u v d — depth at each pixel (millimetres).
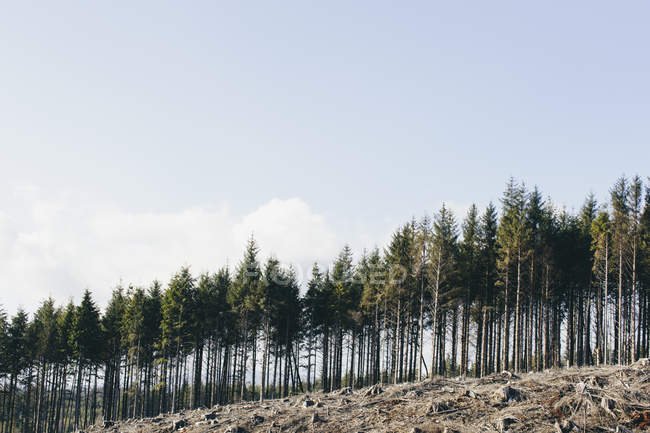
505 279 40875
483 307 42156
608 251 40344
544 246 40719
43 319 51844
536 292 42719
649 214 39781
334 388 49438
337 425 20609
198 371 49000
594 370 23641
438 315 44125
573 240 43438
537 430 16250
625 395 17109
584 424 15477
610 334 44438
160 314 48750
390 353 49594
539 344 41000
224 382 47719
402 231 45469
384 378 53000
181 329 45344
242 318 45656
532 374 25922
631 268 40156
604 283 42000
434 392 23141
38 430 47281
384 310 46000
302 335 53094
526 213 40969
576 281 43750
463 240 45625
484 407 19156
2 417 48531
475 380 25672
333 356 51406
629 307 43000
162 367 46469
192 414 31391
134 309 48000
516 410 17969
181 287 45906
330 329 51188
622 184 41156
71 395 52594
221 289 49188
